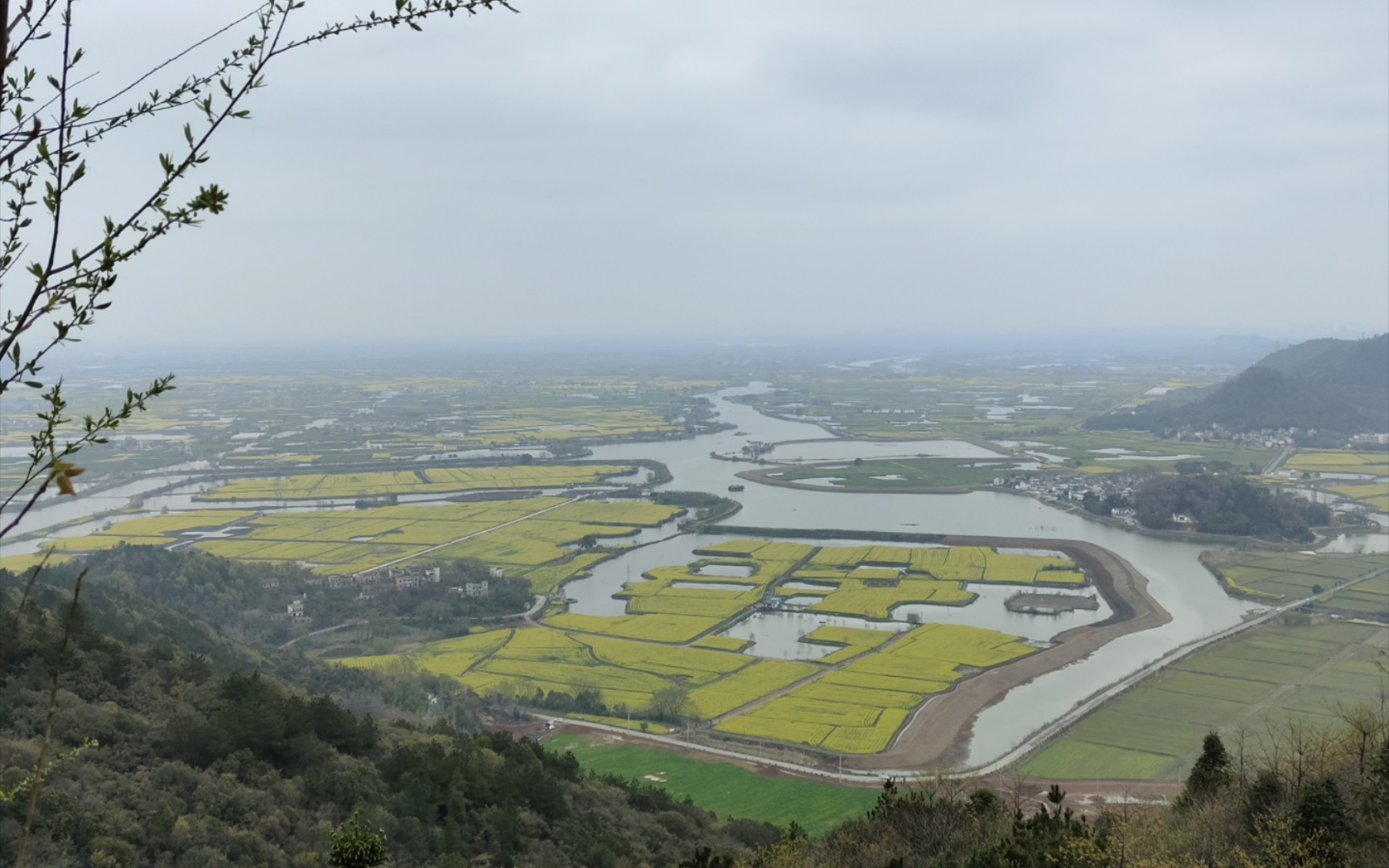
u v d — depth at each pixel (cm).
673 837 7331
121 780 5641
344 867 3191
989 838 4525
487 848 6219
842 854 4803
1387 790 3616
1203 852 3662
